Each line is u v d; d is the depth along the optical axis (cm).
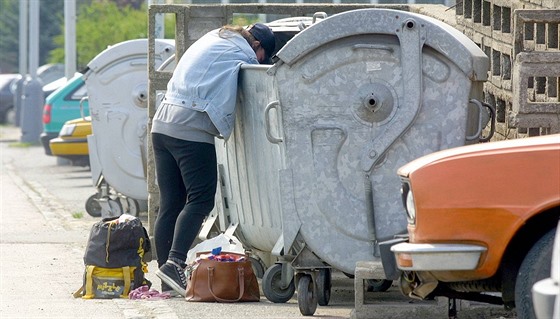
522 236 1833
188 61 2608
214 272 2525
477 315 2234
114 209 4512
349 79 2334
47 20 19500
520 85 2367
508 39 2838
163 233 2702
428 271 1866
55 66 13062
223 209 2806
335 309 2422
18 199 5625
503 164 1800
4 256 3512
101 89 4241
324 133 2345
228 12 3453
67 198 5669
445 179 1831
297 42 2317
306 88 2342
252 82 2508
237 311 2397
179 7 3438
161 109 2642
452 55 2312
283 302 2528
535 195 1777
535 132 2584
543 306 1498
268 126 2348
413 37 2314
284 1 5816
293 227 2350
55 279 3008
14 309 2488
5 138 11388
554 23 2497
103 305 2539
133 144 4253
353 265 2348
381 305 2234
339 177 2348
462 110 2333
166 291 2670
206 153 2602
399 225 2344
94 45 10531
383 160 2344
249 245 2780
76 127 6359
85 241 3919
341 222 2347
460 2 3419
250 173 2592
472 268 1817
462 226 1817
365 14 2316
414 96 2323
